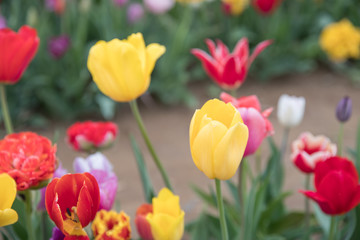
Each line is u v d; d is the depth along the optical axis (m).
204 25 5.93
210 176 0.91
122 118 4.75
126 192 3.38
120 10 5.29
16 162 1.06
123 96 1.31
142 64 1.31
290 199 3.07
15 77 1.48
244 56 1.88
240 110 1.12
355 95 5.20
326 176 1.17
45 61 4.83
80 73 4.84
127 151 4.09
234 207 2.11
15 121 4.63
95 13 5.41
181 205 3.09
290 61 5.75
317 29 6.14
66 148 4.13
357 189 1.16
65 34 4.94
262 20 5.94
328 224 1.75
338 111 1.73
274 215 2.16
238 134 0.86
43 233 1.29
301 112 1.97
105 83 1.28
